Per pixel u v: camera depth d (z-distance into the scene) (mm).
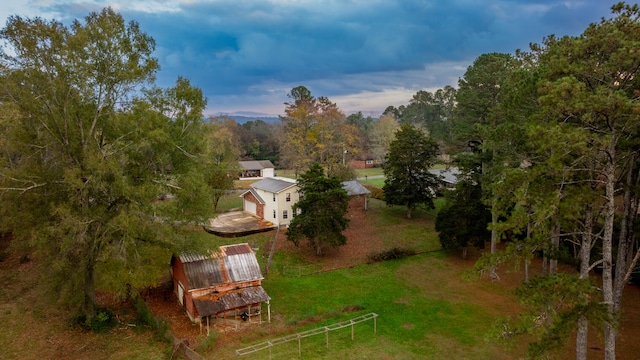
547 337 12648
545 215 12492
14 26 16453
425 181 42344
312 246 34625
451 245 31641
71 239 16609
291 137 57438
